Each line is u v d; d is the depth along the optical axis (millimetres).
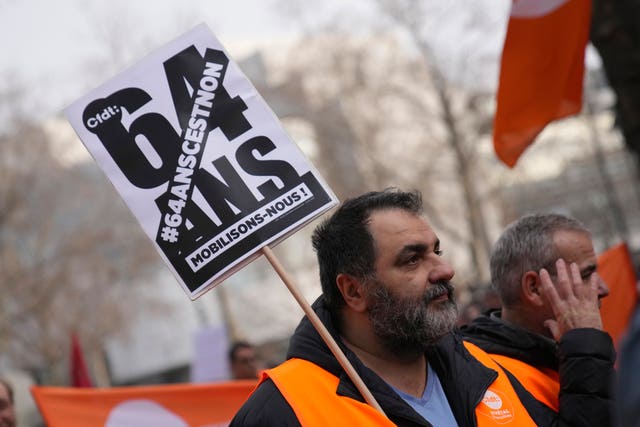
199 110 4355
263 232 4242
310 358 4031
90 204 37406
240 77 4363
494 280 4992
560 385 4406
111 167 4359
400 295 4012
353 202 4184
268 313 41344
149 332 44250
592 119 36312
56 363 35969
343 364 3934
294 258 39406
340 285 4133
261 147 4309
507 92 6469
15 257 35562
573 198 42156
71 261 36188
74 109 4395
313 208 4246
